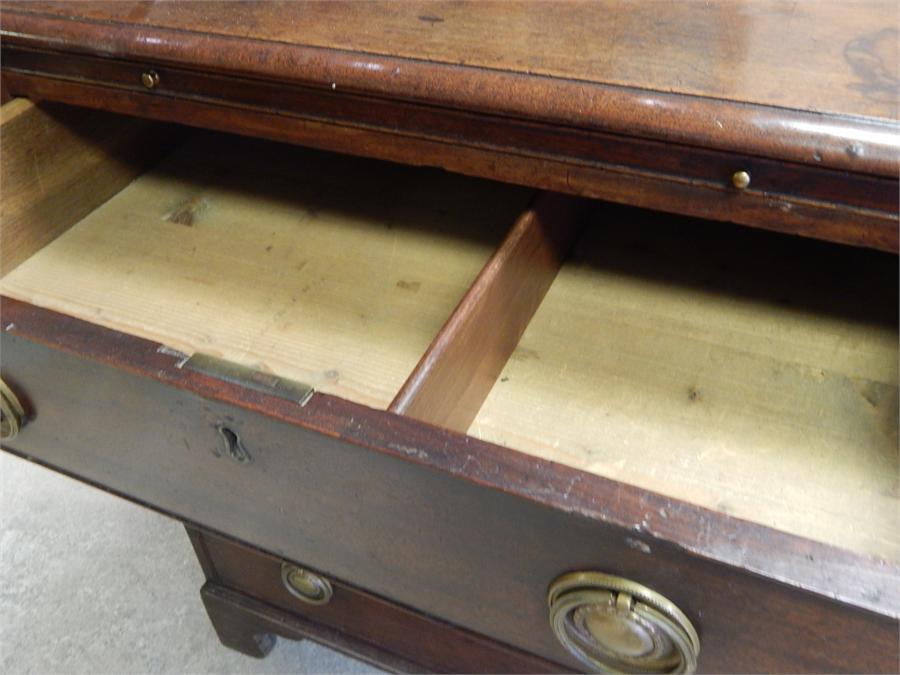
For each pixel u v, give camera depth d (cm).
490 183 85
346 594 71
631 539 41
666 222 79
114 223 83
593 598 47
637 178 54
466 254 77
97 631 95
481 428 64
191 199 85
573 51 55
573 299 73
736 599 42
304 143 64
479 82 54
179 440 56
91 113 80
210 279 76
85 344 53
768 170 49
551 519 43
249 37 61
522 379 67
